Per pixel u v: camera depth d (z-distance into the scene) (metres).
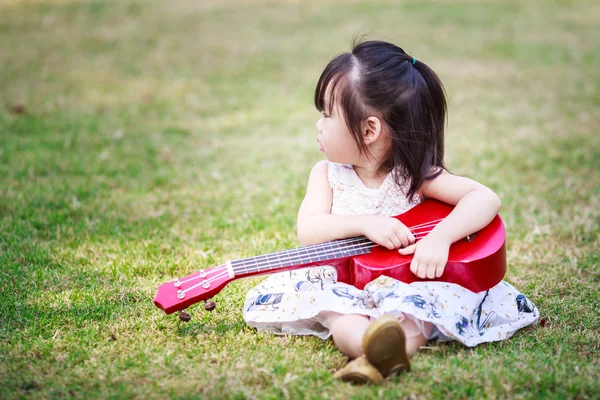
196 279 2.44
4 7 10.83
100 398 2.07
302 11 10.98
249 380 2.18
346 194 2.66
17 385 2.15
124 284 2.98
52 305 2.76
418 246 2.39
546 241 3.57
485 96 6.87
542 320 2.63
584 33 9.73
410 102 2.50
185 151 5.27
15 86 6.95
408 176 2.58
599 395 2.08
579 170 4.75
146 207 4.05
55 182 4.42
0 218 3.78
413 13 10.80
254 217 3.91
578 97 6.80
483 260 2.40
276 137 5.68
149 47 8.83
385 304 2.24
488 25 10.16
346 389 2.10
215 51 8.72
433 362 2.25
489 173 4.71
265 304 2.58
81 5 11.00
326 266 2.62
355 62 2.51
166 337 2.50
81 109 6.29
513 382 2.14
